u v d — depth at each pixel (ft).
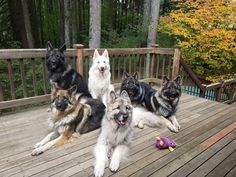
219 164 8.29
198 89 20.35
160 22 26.45
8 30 35.40
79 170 7.57
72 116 9.38
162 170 7.79
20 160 7.98
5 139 9.42
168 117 11.96
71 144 9.18
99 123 10.77
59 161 8.02
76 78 12.76
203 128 11.34
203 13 23.26
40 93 20.75
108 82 13.43
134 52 16.81
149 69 19.43
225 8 22.86
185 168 7.97
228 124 11.91
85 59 14.75
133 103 12.90
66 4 35.24
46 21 48.93
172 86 11.33
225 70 26.37
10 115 11.89
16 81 22.04
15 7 31.55
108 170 7.64
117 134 8.49
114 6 52.54
